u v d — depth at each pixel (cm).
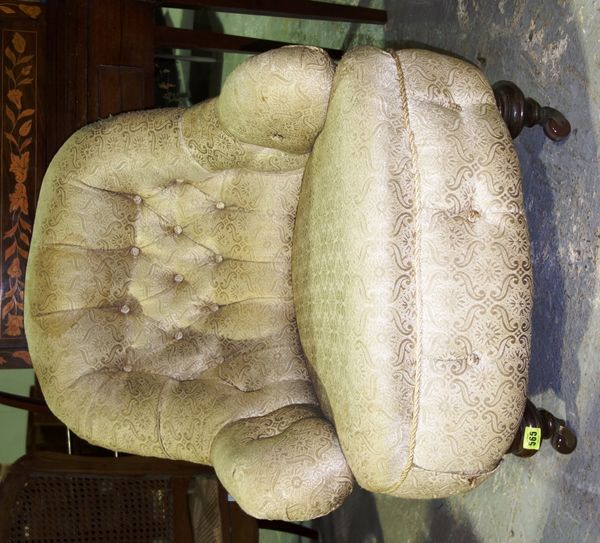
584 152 135
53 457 191
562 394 141
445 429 108
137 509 200
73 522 196
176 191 159
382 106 110
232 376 150
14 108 208
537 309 150
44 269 152
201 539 204
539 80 150
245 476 119
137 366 156
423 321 107
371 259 106
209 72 353
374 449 108
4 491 187
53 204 154
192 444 141
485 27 174
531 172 152
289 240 156
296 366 151
